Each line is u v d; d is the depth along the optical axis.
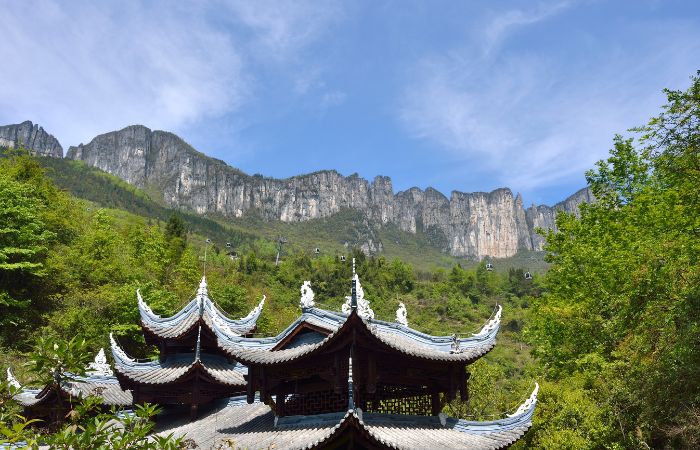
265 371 22.80
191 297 70.38
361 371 20.53
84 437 11.27
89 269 59.41
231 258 141.75
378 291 149.38
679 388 25.75
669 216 31.08
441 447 19.42
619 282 33.78
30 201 53.84
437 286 168.62
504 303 162.25
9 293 50.88
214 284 79.12
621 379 33.19
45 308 53.81
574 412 35.97
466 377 22.89
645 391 27.86
